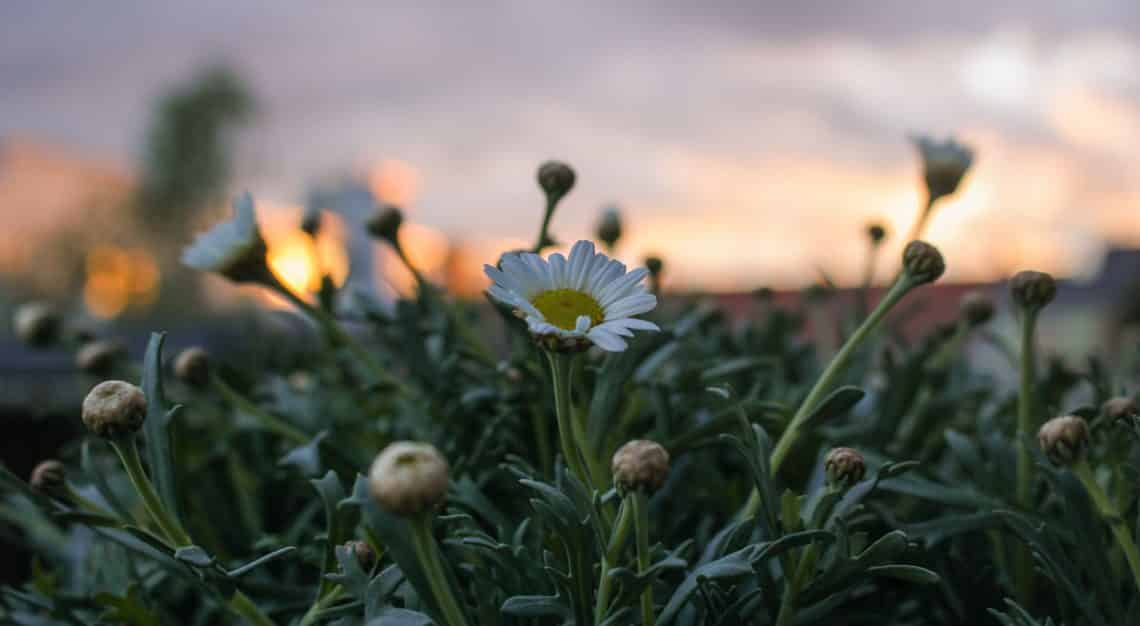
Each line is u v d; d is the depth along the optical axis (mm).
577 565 284
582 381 363
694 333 489
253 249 391
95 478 329
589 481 301
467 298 493
